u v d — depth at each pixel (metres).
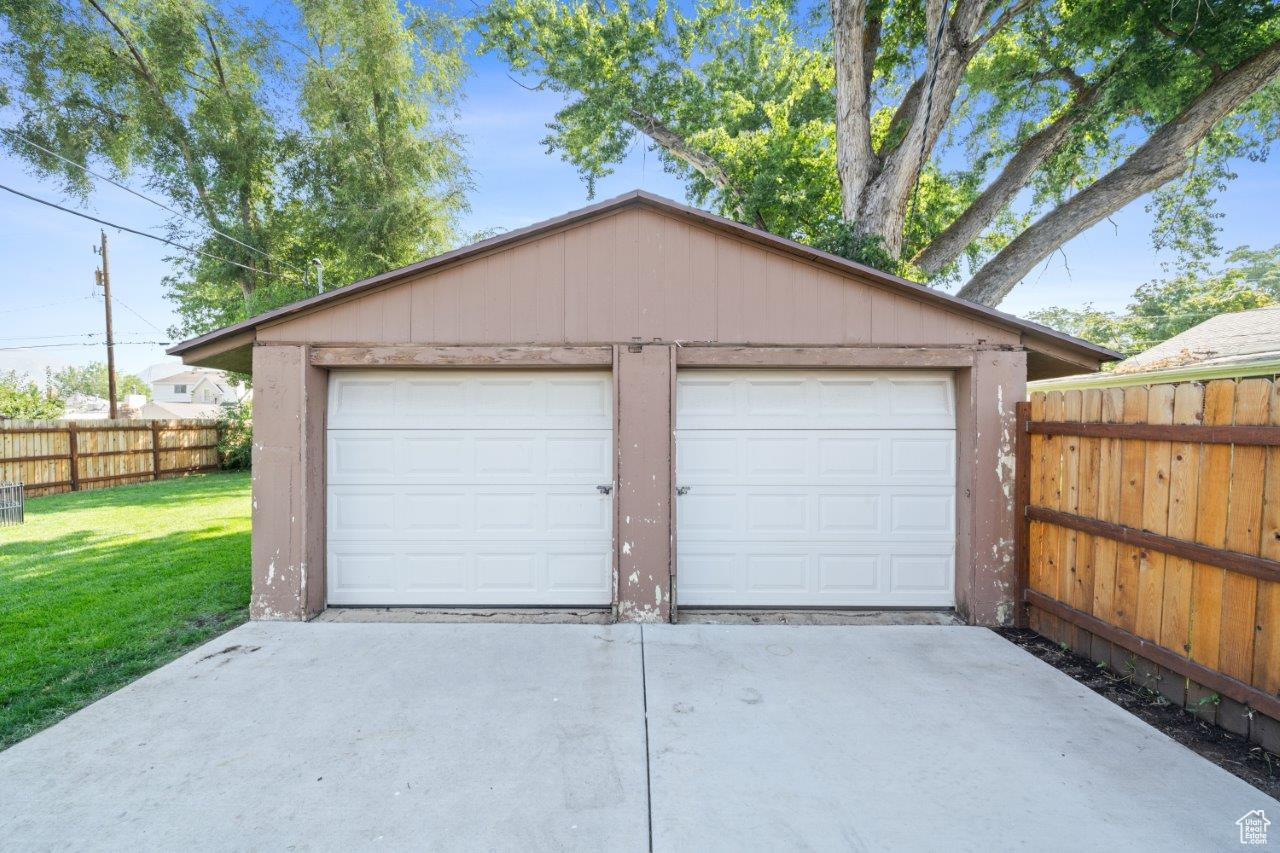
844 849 2.26
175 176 16.91
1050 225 10.43
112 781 2.67
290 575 4.73
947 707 3.36
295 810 2.48
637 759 2.85
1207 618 3.18
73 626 4.63
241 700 3.43
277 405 4.73
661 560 4.75
